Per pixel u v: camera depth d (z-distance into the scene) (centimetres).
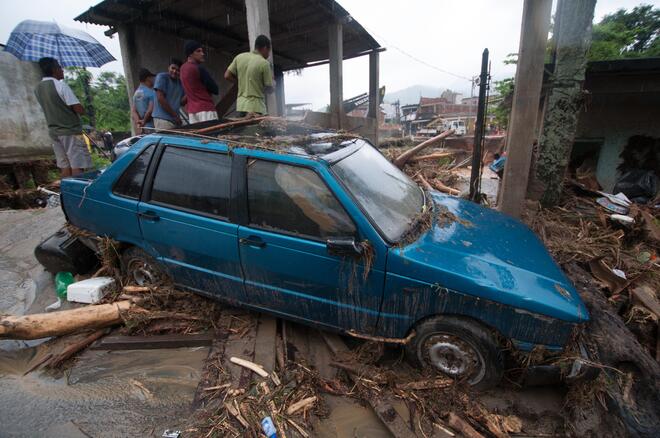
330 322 270
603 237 451
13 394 244
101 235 345
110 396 242
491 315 226
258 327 302
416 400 239
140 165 311
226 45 1023
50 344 290
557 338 221
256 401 227
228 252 276
